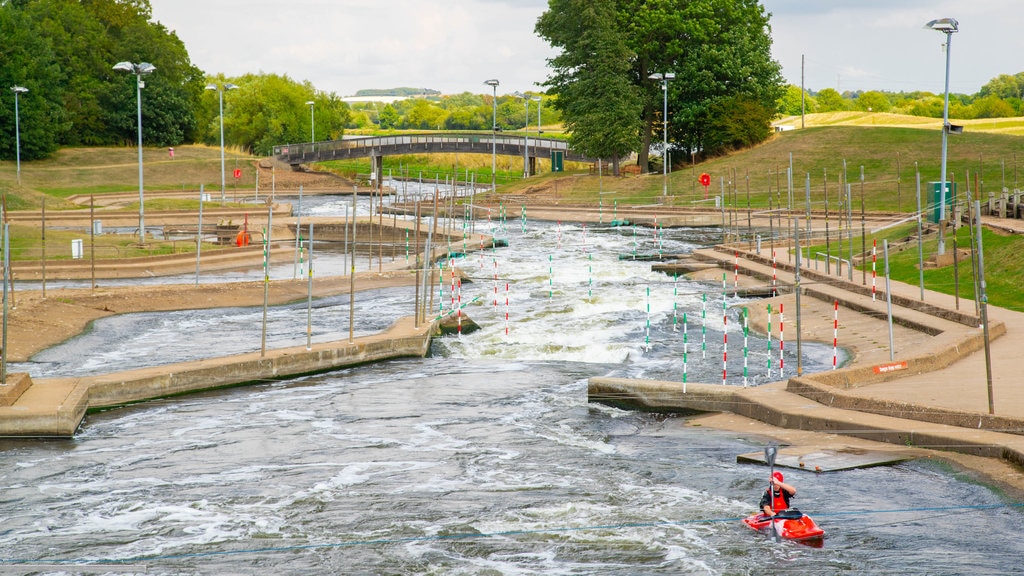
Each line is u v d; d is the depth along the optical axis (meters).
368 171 178.25
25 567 19.55
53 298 48.78
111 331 44.94
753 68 121.69
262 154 171.75
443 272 61.00
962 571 18.34
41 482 24.88
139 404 32.91
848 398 28.11
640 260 68.38
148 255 66.44
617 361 39.22
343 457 26.73
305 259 70.44
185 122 162.88
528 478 24.52
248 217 97.25
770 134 122.12
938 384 29.91
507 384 35.19
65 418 28.88
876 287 47.88
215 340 43.12
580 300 51.25
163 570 19.38
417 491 23.69
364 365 38.66
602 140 115.38
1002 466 23.44
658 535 20.52
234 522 21.91
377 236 86.88
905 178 102.56
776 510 20.45
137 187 129.50
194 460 26.66
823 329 42.78
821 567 18.75
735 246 68.62
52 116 137.88
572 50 119.62
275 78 182.62
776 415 28.42
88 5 165.75
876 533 20.22
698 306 49.81
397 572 19.08
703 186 109.38
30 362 38.53
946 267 51.47
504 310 49.31
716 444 27.02
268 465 26.09
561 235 86.31
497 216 105.81
